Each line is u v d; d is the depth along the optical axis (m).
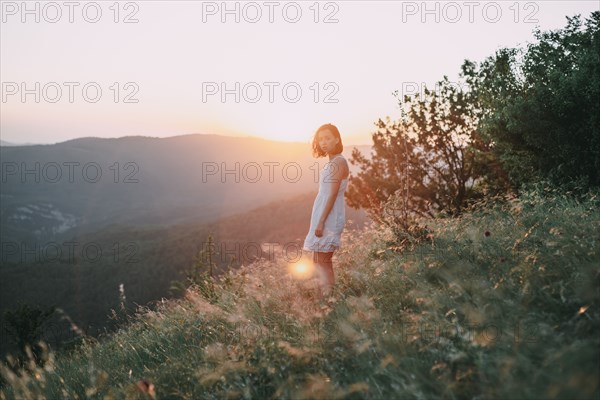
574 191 7.95
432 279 4.11
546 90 8.95
